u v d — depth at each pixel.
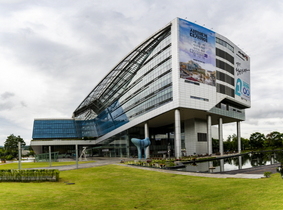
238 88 80.62
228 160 51.38
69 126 115.62
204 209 12.91
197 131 75.50
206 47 66.50
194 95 61.53
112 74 85.75
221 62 71.88
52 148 106.69
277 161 45.38
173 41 61.19
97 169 37.00
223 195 15.81
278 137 100.62
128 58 76.62
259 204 12.11
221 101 73.88
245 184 18.69
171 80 61.03
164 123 84.44
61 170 36.41
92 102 109.25
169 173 30.58
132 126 78.12
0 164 59.91
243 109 89.50
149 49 71.88
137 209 13.95
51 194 17.19
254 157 56.84
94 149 100.44
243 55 86.25
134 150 80.81
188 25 62.75
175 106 59.03
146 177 28.05
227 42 75.94
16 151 100.12
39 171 24.88
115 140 89.31
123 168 37.66
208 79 65.81
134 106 77.81
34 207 13.12
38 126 112.12
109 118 97.44
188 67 61.09
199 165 42.44
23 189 18.77
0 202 13.59
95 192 19.11
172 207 14.11
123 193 18.95
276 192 14.16
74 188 20.89
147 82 71.44
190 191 18.70
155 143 91.12
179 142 59.09
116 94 91.12
